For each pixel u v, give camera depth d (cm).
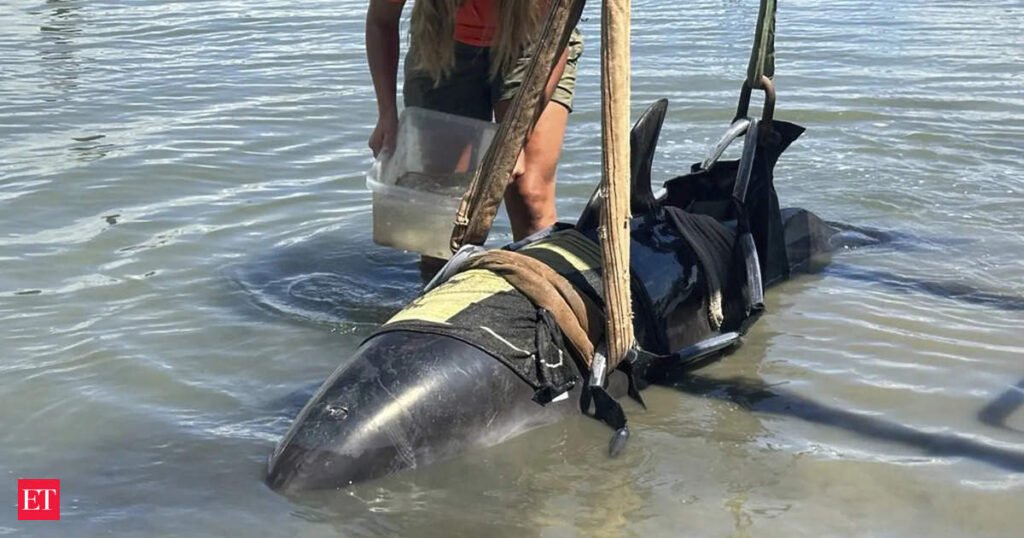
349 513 341
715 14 1191
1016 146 727
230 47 1048
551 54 409
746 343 465
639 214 468
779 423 401
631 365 412
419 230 483
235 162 701
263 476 361
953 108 812
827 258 556
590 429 392
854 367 441
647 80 890
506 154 420
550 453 376
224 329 470
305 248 566
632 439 388
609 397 388
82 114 813
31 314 480
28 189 641
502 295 397
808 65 948
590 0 1219
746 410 411
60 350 447
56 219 597
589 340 404
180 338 461
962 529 335
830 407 411
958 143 733
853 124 777
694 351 434
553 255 423
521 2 492
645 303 432
